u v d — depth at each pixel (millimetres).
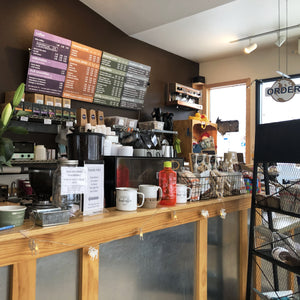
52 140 4152
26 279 1218
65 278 1359
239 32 4996
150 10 4289
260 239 2217
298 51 5156
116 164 1839
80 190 1441
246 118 5918
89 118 4254
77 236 1365
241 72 6020
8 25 3777
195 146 5672
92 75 4477
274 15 4363
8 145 1350
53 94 4117
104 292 1521
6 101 3686
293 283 2465
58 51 4035
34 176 1629
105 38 4871
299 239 2227
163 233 1833
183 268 1968
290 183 2023
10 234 1127
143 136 2805
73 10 4453
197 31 4992
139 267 1696
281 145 1873
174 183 1850
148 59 5559
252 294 2486
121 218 1496
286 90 3514
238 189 2359
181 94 5941
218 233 2260
